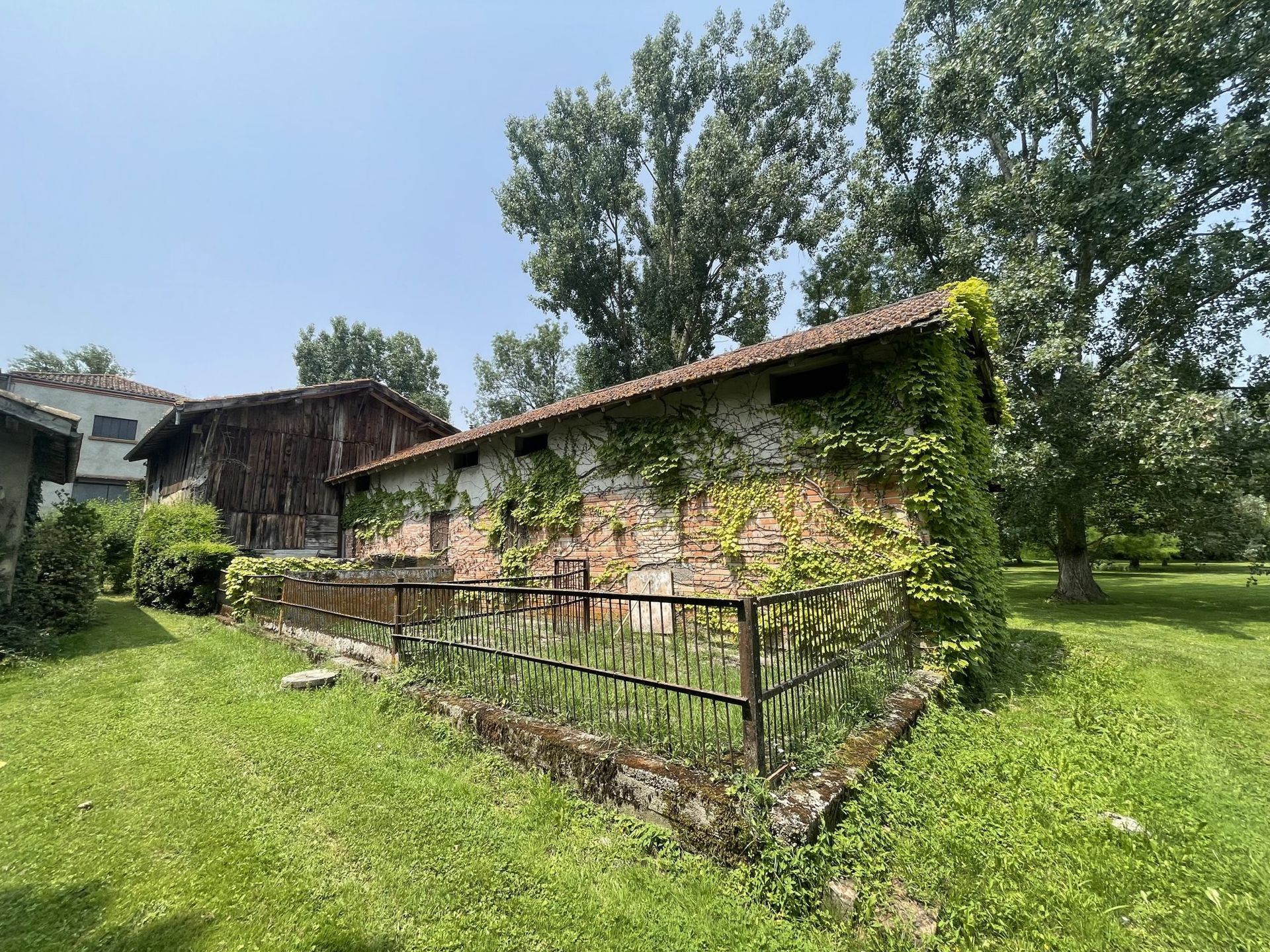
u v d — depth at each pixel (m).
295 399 14.78
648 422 8.44
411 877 2.49
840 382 6.73
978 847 2.55
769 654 3.09
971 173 16.42
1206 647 7.70
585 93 21.98
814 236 21.64
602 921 2.19
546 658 4.04
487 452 11.68
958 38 15.16
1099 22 12.21
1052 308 12.49
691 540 7.74
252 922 2.22
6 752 3.90
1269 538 13.08
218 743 4.00
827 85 21.16
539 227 23.14
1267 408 12.36
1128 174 12.30
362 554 14.95
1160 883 2.38
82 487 22.75
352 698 4.90
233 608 9.02
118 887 2.43
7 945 2.08
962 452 6.23
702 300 22.91
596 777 3.09
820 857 2.32
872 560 5.96
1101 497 12.88
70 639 7.86
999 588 7.37
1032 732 4.21
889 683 4.39
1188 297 12.55
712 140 20.05
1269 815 2.99
